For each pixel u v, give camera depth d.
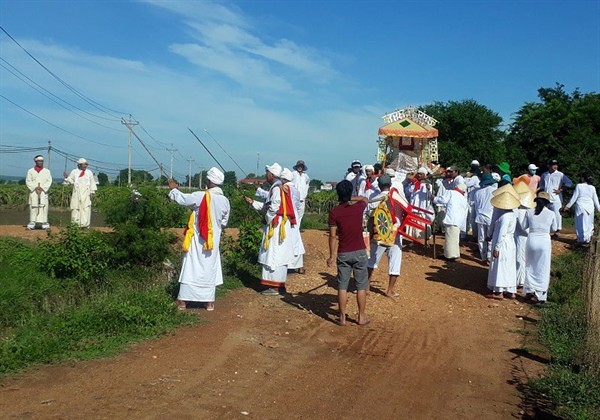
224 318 8.77
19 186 32.12
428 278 12.16
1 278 9.90
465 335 8.70
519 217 11.08
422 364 7.30
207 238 8.85
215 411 5.54
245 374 6.57
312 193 30.62
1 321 8.42
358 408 5.86
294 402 5.89
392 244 9.99
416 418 5.71
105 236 11.07
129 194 11.50
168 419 5.30
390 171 12.52
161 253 11.16
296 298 10.18
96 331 7.66
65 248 10.40
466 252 14.66
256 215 14.85
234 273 11.39
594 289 8.30
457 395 6.36
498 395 6.44
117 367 6.54
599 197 19.11
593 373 6.88
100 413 5.34
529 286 10.74
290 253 10.27
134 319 7.98
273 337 8.02
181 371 6.52
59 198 29.62
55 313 8.58
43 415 5.24
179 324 8.27
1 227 15.95
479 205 13.49
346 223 8.63
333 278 11.68
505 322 9.52
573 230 19.44
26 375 6.21
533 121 29.98
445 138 35.25
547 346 8.27
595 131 28.23
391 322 9.15
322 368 6.94
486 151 33.88
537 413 5.99
